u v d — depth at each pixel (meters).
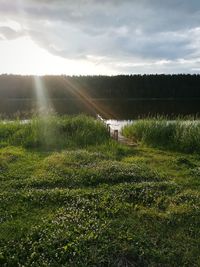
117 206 7.38
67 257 5.43
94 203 7.56
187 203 7.64
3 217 6.88
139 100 72.38
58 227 6.36
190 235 6.31
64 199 7.79
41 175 9.62
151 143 15.09
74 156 11.59
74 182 9.16
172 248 5.82
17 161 11.40
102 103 59.84
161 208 7.54
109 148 13.59
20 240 5.96
